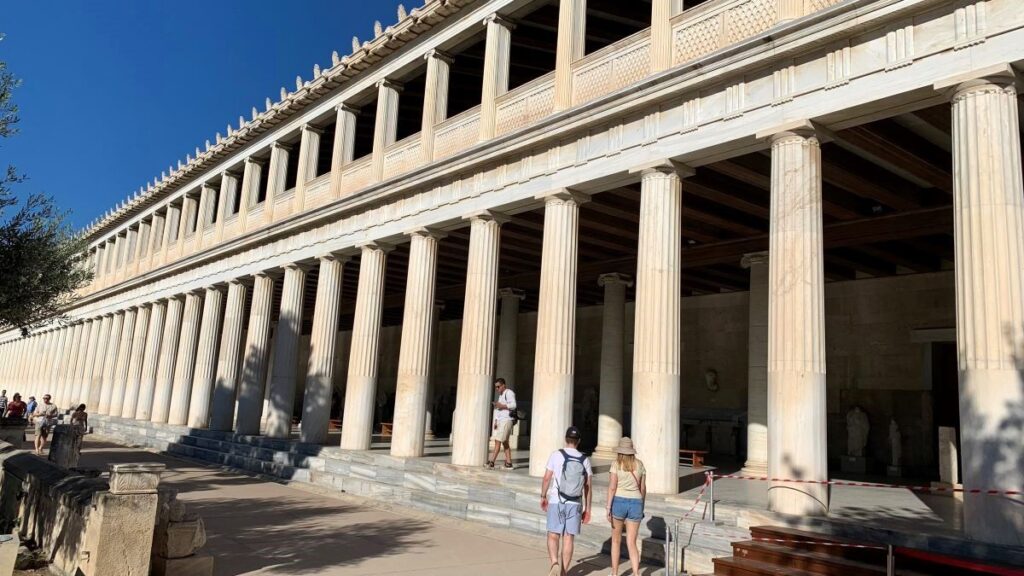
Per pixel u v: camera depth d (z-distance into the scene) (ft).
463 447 55.16
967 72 31.76
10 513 38.93
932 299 69.72
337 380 155.53
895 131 42.34
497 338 101.60
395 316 136.05
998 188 30.22
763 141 39.93
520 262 84.53
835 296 77.56
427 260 64.49
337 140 79.82
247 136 97.30
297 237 83.82
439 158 63.41
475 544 39.78
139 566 26.55
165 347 115.85
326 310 76.79
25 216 43.65
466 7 62.85
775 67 39.19
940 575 27.27
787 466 34.96
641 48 47.47
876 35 35.24
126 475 26.66
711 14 43.34
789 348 35.88
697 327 92.32
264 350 89.51
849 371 75.10
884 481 59.88
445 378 128.98
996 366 29.09
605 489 45.62
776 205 37.81
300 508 50.98
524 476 49.16
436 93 66.28
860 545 29.32
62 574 29.19
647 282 43.80
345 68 75.92
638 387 43.19
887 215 55.67
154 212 132.67
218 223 104.83
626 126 47.19
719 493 43.62
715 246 67.26
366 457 63.31
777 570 30.07
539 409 49.60
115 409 132.77
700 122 42.57
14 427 83.76
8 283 43.27
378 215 70.64
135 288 133.59
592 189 51.01
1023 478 27.94
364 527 43.83
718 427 85.46
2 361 227.40
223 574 30.17
